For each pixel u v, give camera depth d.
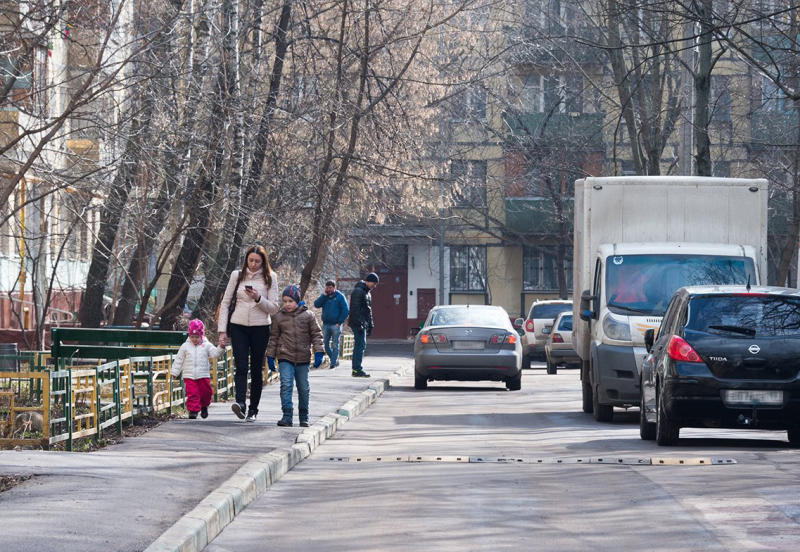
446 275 169.88
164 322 73.19
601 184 55.62
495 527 25.11
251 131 64.62
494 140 152.12
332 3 72.88
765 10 62.88
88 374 36.78
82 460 31.55
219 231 71.31
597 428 49.16
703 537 23.59
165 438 38.44
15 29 48.97
